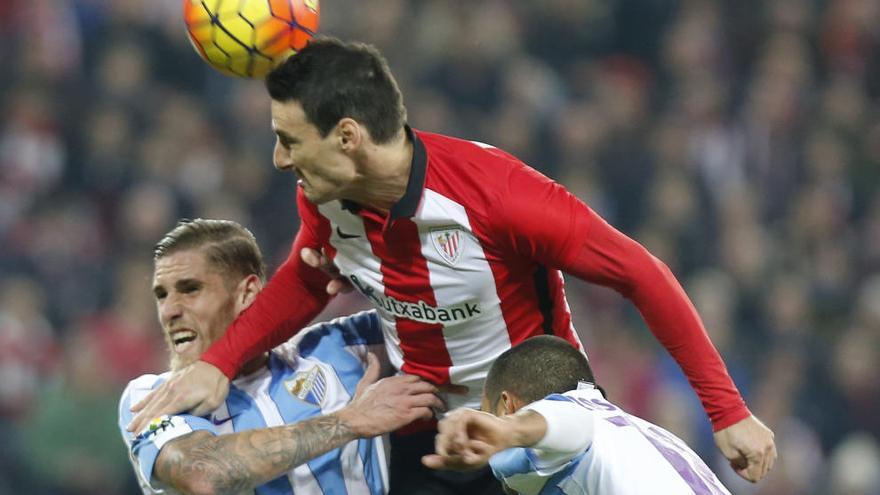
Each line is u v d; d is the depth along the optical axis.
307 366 16.17
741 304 40.25
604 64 47.44
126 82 42.03
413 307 14.65
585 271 13.99
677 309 14.12
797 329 39.75
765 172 44.91
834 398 38.47
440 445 11.70
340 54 13.53
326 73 13.38
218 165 40.53
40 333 36.00
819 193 44.72
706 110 45.19
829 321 41.09
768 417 37.03
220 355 15.21
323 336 16.56
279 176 40.75
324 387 16.08
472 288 14.30
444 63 43.34
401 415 14.94
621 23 48.47
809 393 38.22
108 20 43.78
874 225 44.53
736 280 40.50
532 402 13.83
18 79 41.34
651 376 35.88
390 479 16.14
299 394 15.93
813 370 38.88
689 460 13.77
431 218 13.98
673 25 48.59
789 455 36.03
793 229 43.41
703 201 42.38
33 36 42.31
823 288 41.62
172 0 44.47
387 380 15.16
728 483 35.09
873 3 51.16
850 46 50.31
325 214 14.58
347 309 33.12
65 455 33.12
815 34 50.34
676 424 34.84
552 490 13.27
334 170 13.59
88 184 40.16
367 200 14.08
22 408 34.78
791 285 40.62
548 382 13.85
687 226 41.16
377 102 13.52
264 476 14.56
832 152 45.72
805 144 45.94
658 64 48.12
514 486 13.43
